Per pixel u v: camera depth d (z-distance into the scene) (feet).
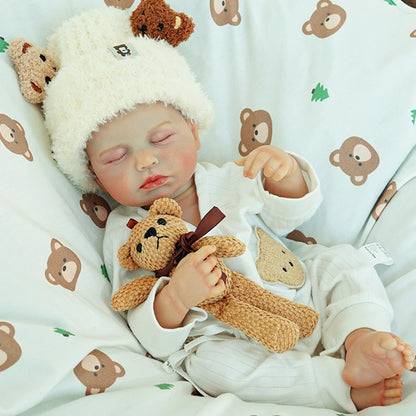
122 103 3.35
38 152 3.54
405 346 2.81
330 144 4.13
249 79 4.44
